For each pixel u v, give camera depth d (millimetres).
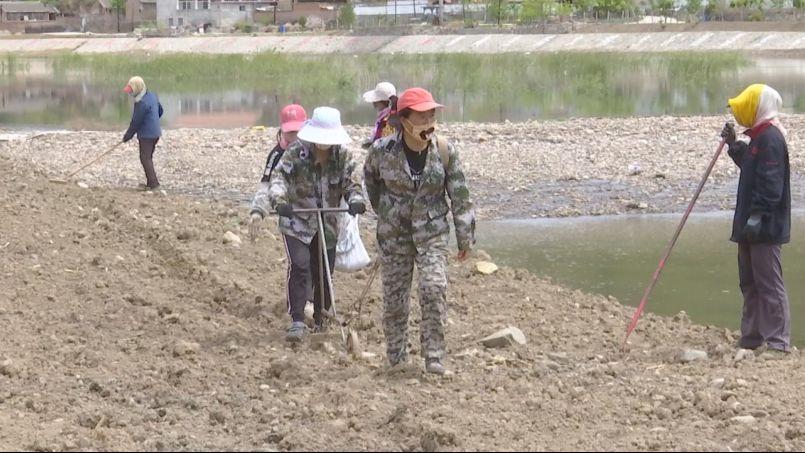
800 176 21016
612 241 15750
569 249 15211
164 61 65625
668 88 47906
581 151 24203
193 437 7188
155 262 13016
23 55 96438
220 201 18969
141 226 14945
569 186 20406
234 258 13312
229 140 26766
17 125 35438
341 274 12422
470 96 45375
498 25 104500
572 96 44500
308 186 9719
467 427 7230
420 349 9539
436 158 8227
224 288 11633
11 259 12578
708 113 35719
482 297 11672
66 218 15359
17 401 7953
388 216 8406
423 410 7609
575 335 10219
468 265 13305
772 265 9523
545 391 8086
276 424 7395
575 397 7969
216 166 22828
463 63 63250
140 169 22594
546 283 12695
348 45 98375
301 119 10133
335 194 9820
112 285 11594
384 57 73625
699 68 58094
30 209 15727
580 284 13102
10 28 136875
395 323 8664
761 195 9430
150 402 8023
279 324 10500
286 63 62906
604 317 11070
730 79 52625
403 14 117875
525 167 22391
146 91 19641
